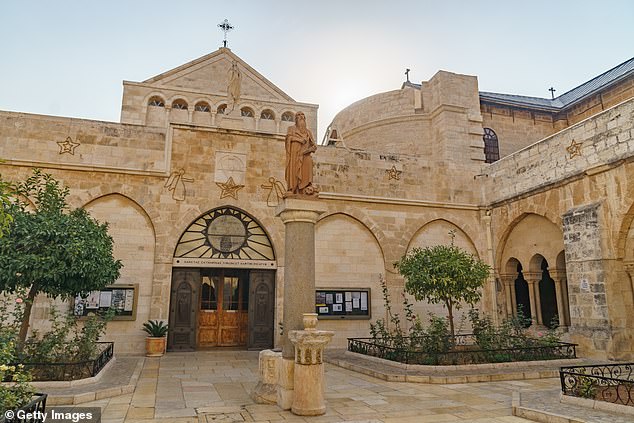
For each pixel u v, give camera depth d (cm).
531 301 1805
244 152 1822
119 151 1694
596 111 2319
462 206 2047
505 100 2472
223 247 1748
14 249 974
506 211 1938
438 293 1340
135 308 1598
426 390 1000
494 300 1950
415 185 2023
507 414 792
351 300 1841
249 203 1788
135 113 2692
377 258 1930
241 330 1781
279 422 729
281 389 830
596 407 769
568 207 1602
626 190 1380
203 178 1755
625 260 1390
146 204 1678
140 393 947
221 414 775
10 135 1595
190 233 1725
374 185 1969
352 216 1914
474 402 881
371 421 738
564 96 2770
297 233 880
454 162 2102
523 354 1328
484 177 2083
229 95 1986
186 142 1762
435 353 1264
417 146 2305
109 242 1208
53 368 981
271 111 2909
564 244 1562
